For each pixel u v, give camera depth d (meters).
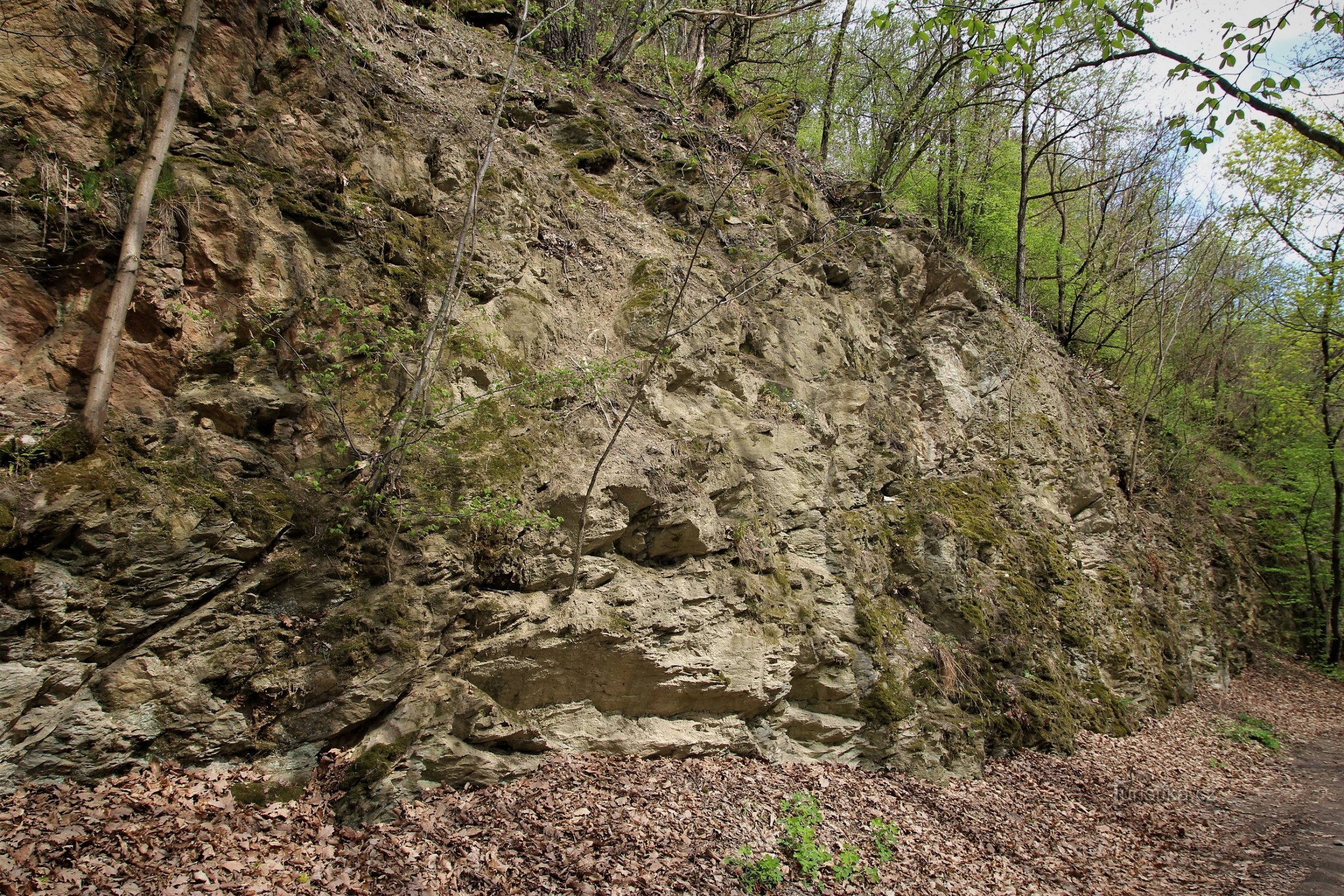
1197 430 23.16
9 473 4.62
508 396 7.35
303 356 6.19
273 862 4.68
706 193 11.31
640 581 7.66
